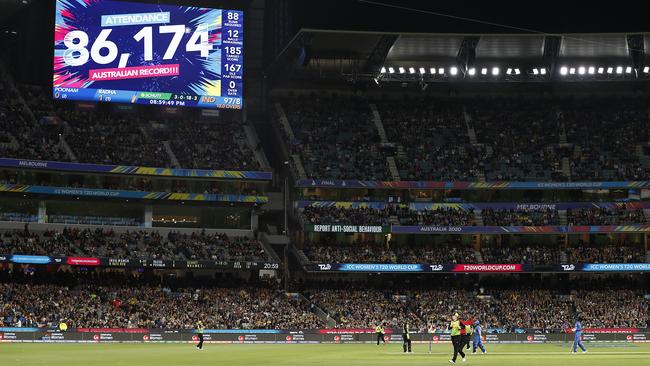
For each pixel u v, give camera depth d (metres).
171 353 64.62
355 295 104.06
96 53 107.06
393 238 111.25
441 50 111.56
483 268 105.50
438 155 115.94
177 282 101.88
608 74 111.31
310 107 122.25
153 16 109.38
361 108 123.12
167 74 108.94
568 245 112.12
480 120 122.19
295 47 104.56
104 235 101.88
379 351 70.38
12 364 48.88
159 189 106.69
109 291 95.88
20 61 112.44
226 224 110.81
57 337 83.88
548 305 103.88
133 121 112.44
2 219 100.00
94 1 107.75
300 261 105.19
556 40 105.94
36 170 98.75
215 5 118.88
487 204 112.19
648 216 110.56
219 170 107.12
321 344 88.81
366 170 112.62
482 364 49.44
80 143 105.12
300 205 109.81
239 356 60.38
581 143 117.81
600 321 100.31
